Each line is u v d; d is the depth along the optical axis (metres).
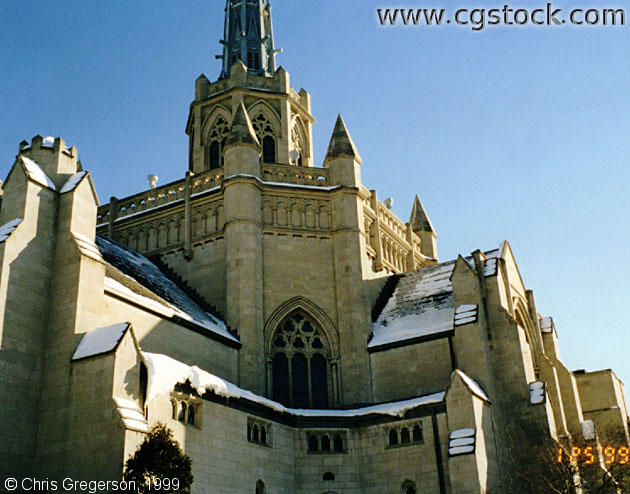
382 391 44.72
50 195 35.12
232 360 43.25
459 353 42.25
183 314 40.78
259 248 47.09
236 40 63.19
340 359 45.94
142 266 46.59
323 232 49.03
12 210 34.09
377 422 41.16
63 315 32.84
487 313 44.00
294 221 49.03
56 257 34.28
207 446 33.78
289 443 40.16
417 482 38.97
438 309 46.91
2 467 29.45
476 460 36.03
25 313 32.16
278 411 39.16
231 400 36.12
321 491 39.84
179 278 48.81
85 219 35.84
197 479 32.66
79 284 33.22
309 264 48.03
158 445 27.91
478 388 40.00
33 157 36.19
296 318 47.22
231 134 49.66
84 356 31.22
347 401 44.75
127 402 30.19
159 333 38.06
